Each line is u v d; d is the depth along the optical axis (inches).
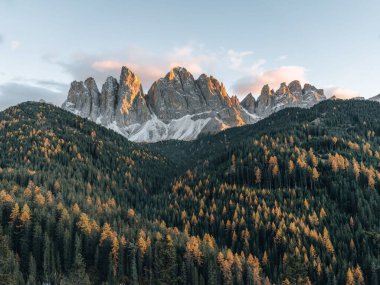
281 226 6505.9
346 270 5428.2
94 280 4963.1
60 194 7003.0
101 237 5354.3
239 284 5172.2
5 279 4138.8
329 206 7135.8
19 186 7155.5
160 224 6983.3
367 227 6535.4
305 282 4274.1
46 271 4813.0
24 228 5236.2
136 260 5280.5
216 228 7135.8
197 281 5044.3
